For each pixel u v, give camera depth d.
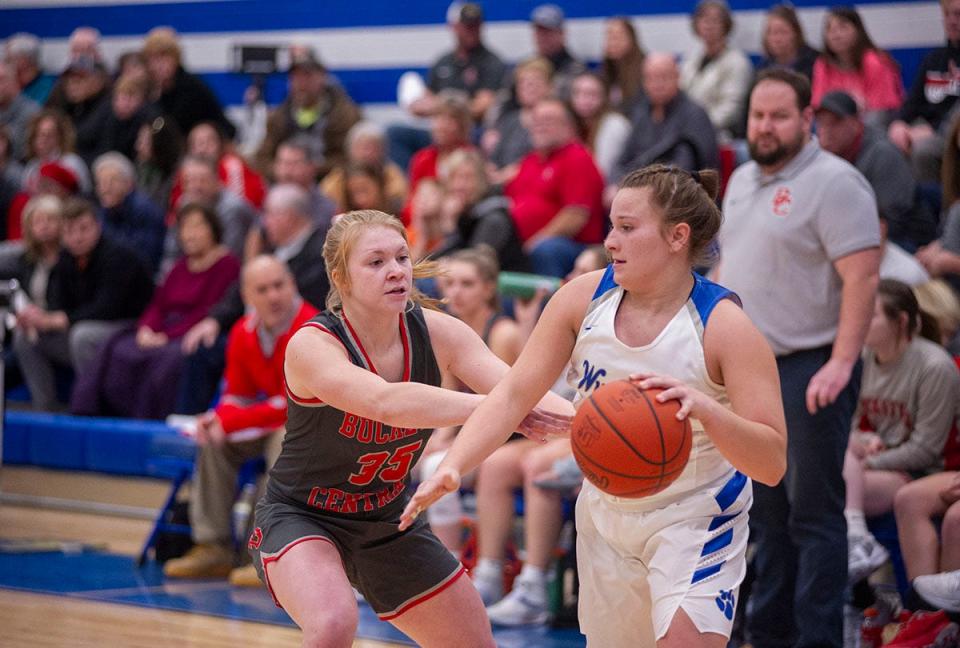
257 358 9.81
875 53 11.95
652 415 4.22
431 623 5.18
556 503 8.45
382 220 4.95
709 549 4.64
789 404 6.75
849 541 7.60
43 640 7.65
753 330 4.51
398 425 4.66
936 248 9.53
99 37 18.41
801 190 6.75
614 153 12.66
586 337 4.73
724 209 7.12
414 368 5.07
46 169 14.14
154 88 16.09
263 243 12.44
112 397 12.40
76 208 12.83
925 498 7.39
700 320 4.56
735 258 6.96
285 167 12.44
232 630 8.06
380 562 5.17
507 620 8.40
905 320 7.88
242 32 17.44
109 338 12.53
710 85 13.00
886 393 8.02
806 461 6.68
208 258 12.41
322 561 4.89
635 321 4.67
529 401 4.73
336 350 4.87
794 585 7.00
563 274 11.20
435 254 10.95
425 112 14.62
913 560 7.39
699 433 4.67
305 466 5.07
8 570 9.82
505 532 8.71
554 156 11.83
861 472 7.81
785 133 6.73
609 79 13.64
